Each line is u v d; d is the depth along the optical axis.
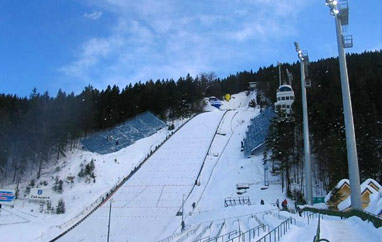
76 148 93.94
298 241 15.34
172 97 129.38
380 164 56.69
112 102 121.81
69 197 66.06
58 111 102.25
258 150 78.94
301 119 70.06
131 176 73.38
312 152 68.81
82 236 48.38
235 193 60.47
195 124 110.62
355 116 67.06
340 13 33.47
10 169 81.06
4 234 48.16
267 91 138.50
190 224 47.50
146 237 46.31
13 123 86.75
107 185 71.44
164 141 95.62
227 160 78.31
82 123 109.00
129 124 113.25
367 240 15.24
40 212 59.06
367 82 87.81
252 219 35.34
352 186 29.95
